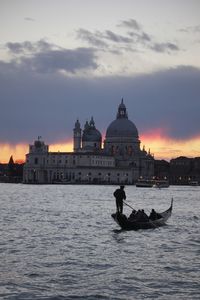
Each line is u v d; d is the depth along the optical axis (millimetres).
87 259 45562
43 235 61219
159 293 34812
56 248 51281
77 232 65062
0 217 86125
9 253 47781
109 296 34094
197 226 74750
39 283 36969
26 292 34656
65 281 37656
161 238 60125
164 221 76438
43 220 81875
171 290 35531
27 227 69938
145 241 57406
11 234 61375
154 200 176000
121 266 42719
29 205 127062
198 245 54500
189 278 38750
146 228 69938
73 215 93875
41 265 42719
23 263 43344
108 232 65625
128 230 67688
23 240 56438
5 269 40938
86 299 33406
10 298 33281
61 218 86500
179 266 42844
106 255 47719
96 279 38312
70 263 43688
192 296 34188
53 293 34562
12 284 36500
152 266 42812
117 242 56344
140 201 167250
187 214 101188
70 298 33594
